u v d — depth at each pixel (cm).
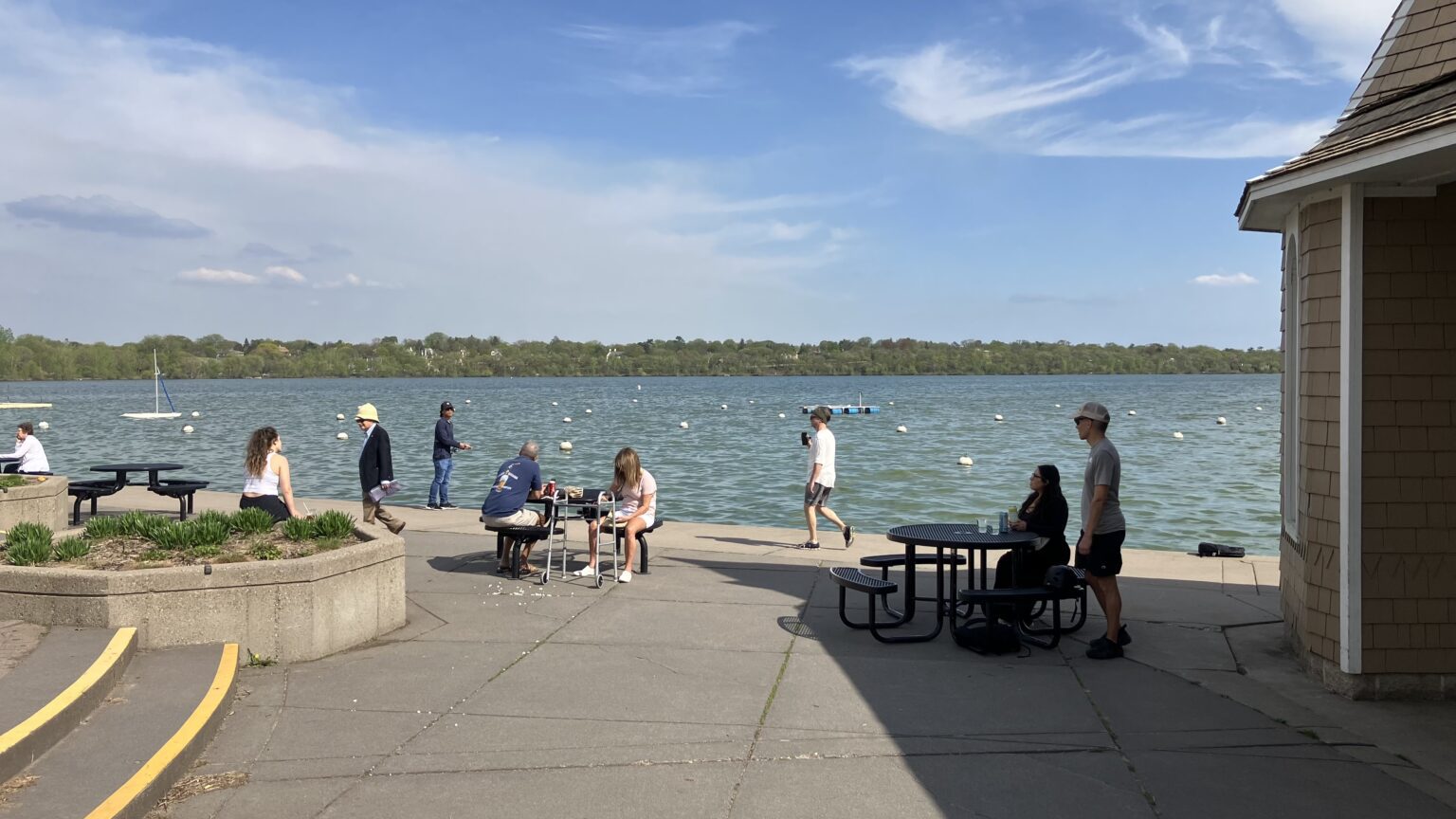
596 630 816
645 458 3450
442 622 843
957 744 570
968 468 3036
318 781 516
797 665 722
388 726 594
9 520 1226
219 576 702
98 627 682
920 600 906
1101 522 748
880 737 579
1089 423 761
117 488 1449
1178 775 526
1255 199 720
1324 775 527
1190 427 5284
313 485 2527
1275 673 710
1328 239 677
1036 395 11244
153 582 691
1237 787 512
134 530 819
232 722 598
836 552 1220
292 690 658
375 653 747
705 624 841
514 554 1017
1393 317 649
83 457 3528
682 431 5091
